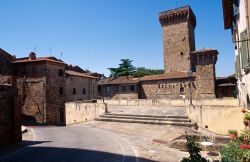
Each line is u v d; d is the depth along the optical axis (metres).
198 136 15.38
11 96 15.23
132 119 25.58
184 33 61.81
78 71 61.75
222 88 45.41
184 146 14.07
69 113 35.91
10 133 15.10
